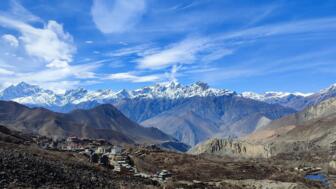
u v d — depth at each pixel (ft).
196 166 540.93
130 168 399.65
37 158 247.70
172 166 522.88
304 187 453.58
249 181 452.76
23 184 195.11
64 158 323.98
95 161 385.91
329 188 478.18
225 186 390.63
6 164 207.92
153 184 306.76
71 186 217.15
